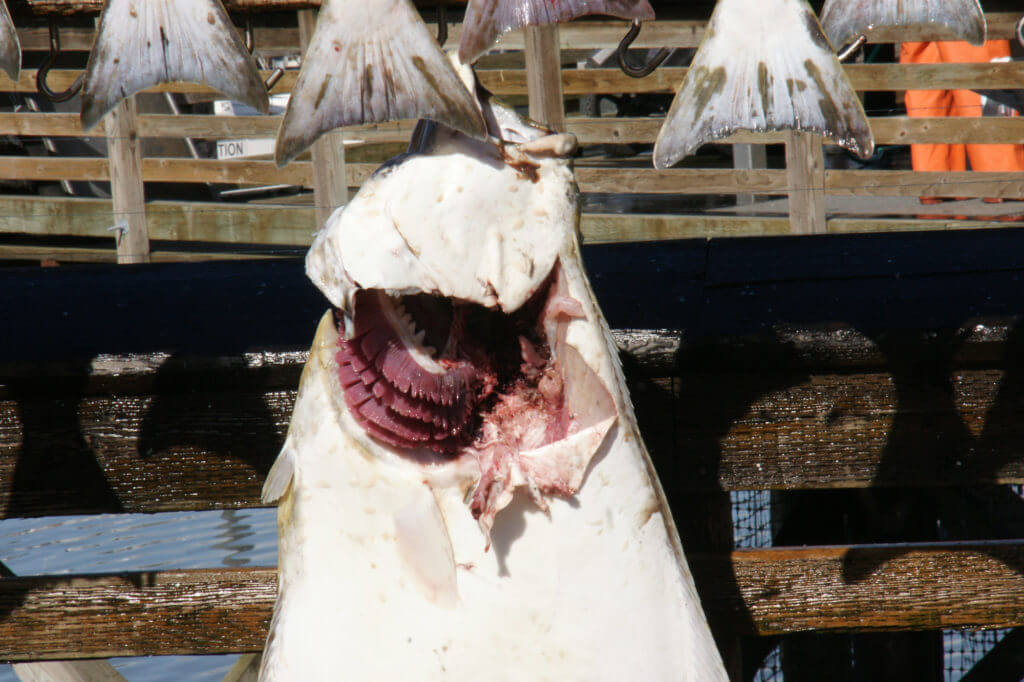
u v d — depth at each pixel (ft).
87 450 9.26
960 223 31.58
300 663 6.61
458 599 6.45
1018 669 14.65
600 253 12.84
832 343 8.66
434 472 6.46
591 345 6.22
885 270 10.78
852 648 13.57
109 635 9.36
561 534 6.35
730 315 9.34
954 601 8.91
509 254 6.03
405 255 5.92
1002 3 30.32
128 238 31.89
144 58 6.10
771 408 8.94
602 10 5.54
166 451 9.26
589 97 49.90
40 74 7.51
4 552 30.37
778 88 5.80
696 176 32.50
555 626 6.39
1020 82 29.89
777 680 15.24
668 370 8.88
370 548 6.55
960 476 8.82
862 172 32.01
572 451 6.26
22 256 36.50
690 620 6.49
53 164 33.65
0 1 6.37
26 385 9.10
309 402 6.70
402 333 6.31
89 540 31.40
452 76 5.44
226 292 11.32
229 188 42.88
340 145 29.19
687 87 5.93
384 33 5.42
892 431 8.86
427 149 6.12
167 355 9.04
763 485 8.98
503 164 6.07
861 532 13.23
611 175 33.14
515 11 5.52
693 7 29.81
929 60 32.58
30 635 9.37
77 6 7.57
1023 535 14.38
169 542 31.14
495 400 6.52
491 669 6.42
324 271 6.22
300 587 6.68
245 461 9.24
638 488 6.43
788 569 8.98
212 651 9.31
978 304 9.15
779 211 35.29
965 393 8.77
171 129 32.32
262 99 6.16
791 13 5.77
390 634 6.51
